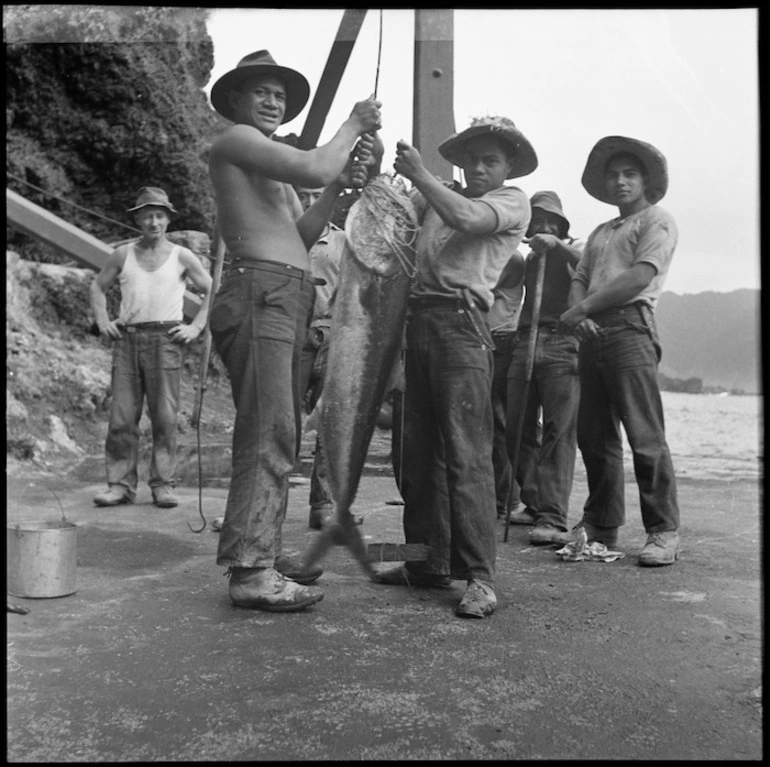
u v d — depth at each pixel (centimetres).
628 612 314
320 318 443
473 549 313
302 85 328
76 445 650
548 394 457
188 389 765
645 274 408
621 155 427
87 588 329
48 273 754
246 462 306
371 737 204
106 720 211
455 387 318
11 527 319
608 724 215
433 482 344
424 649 268
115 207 828
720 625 297
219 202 307
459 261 321
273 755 195
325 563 383
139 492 541
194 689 231
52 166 794
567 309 470
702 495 624
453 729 210
